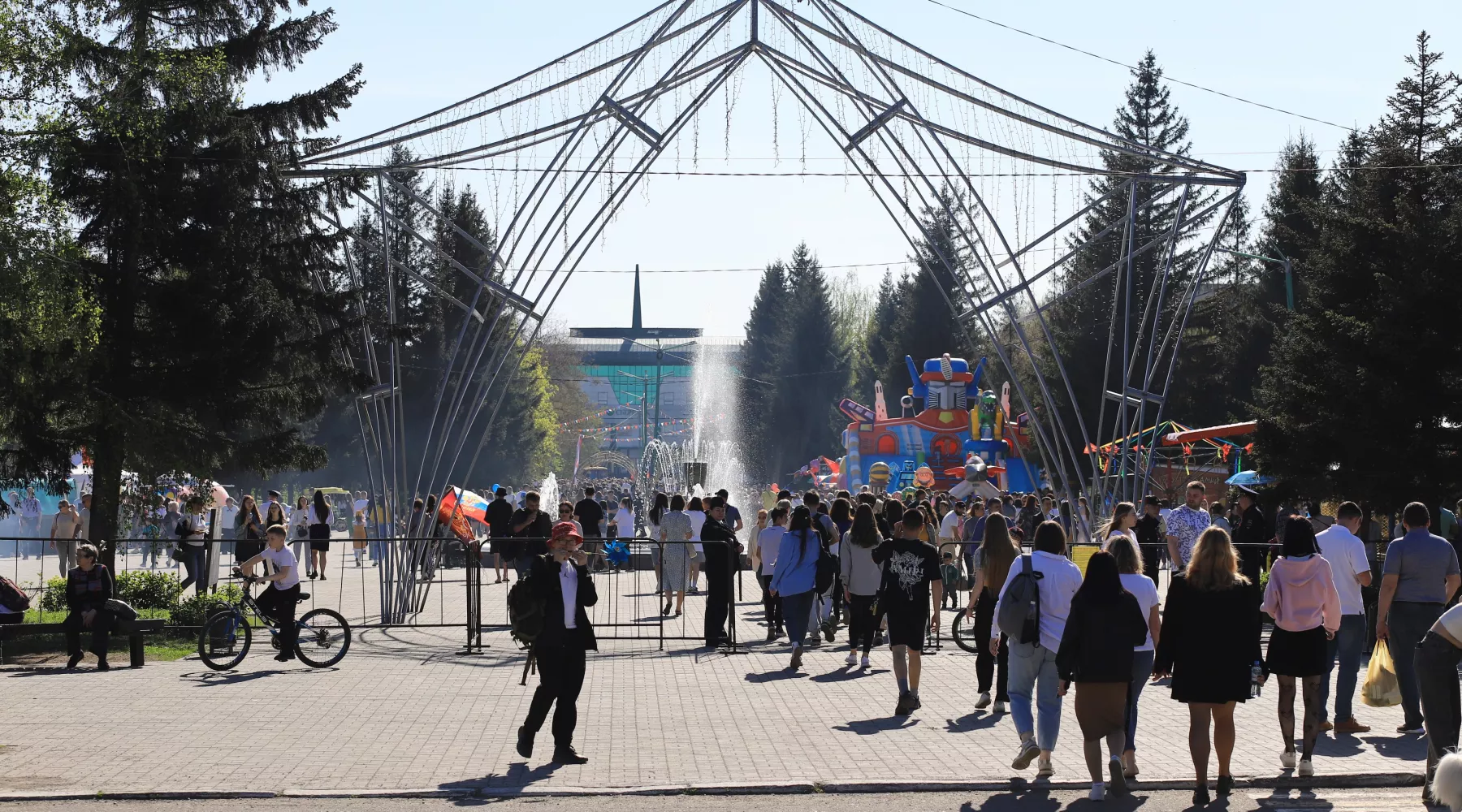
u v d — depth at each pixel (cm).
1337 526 1165
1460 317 2580
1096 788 902
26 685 1432
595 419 11069
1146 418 5650
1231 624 892
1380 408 2586
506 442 6322
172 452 1956
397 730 1155
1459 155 3106
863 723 1196
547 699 1022
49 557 3619
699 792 923
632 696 1356
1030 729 964
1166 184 2381
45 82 1812
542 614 1017
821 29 2239
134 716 1222
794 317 9231
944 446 5253
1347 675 1148
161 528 2638
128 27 2047
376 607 2403
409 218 5575
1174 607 911
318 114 2133
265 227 2041
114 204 1881
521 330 2250
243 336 1950
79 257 1816
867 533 1576
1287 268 3419
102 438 1964
